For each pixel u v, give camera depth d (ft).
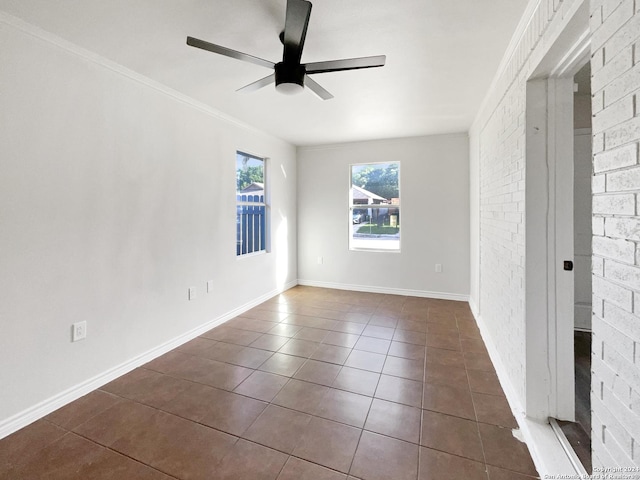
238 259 12.46
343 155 16.24
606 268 3.17
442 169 14.56
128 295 8.13
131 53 7.22
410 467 4.99
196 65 7.81
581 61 5.02
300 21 5.14
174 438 5.68
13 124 5.90
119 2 5.47
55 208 6.57
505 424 5.99
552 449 5.03
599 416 3.28
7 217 5.85
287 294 15.51
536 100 5.69
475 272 12.32
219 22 6.08
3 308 5.81
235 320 11.87
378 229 16.21
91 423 6.10
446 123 12.76
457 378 7.66
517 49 6.32
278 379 7.66
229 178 11.87
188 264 10.03
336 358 8.75
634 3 2.71
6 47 5.80
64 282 6.74
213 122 11.04
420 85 8.97
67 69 6.75
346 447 5.42
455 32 6.40
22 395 6.06
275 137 14.97
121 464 5.10
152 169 8.77
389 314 12.50
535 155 5.73
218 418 6.23
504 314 7.48
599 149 3.27
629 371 2.84
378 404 6.64
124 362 8.00
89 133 7.19
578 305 10.19
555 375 5.74
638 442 2.72
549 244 5.71
